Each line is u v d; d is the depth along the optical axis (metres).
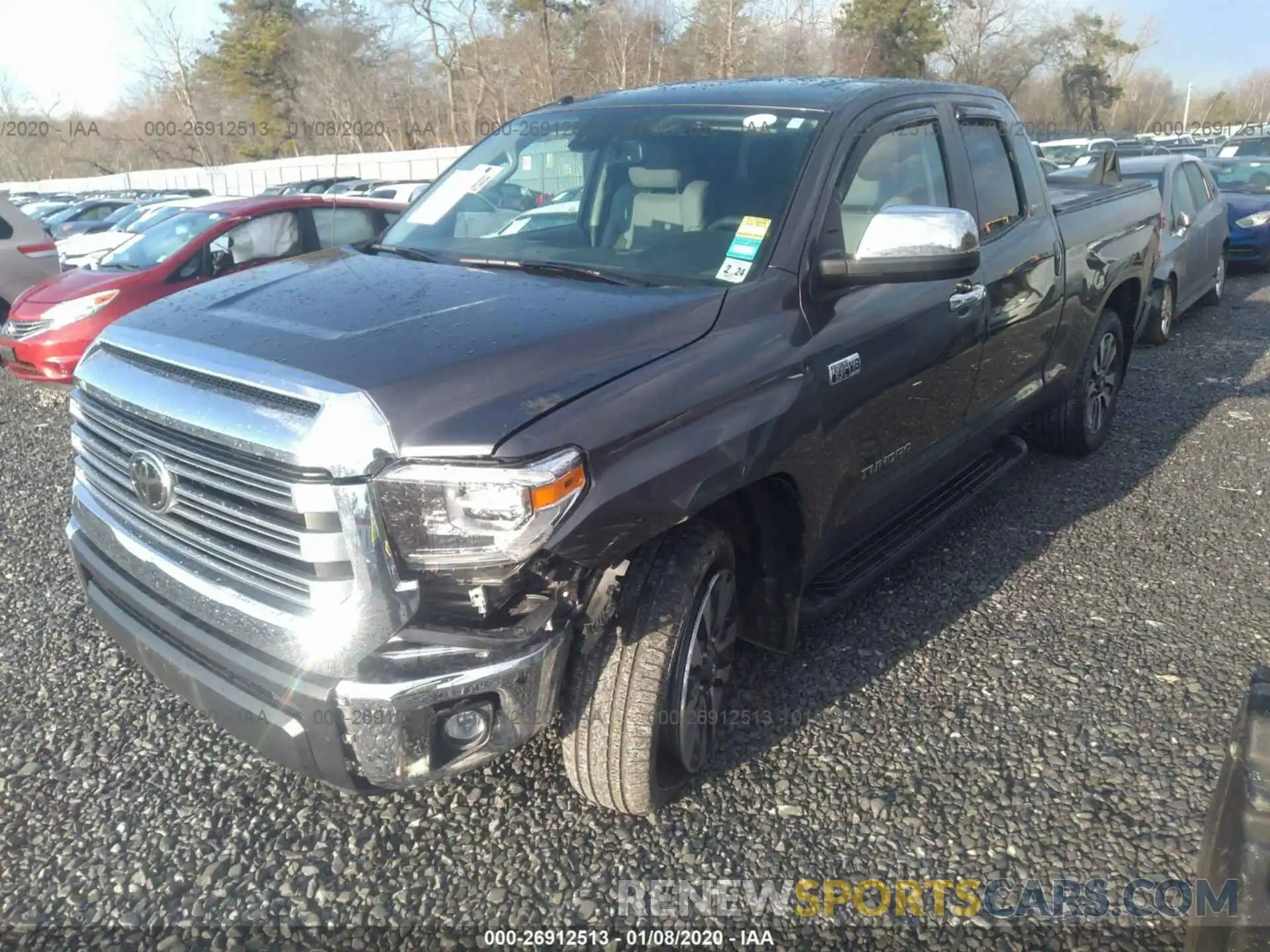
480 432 2.27
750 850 2.84
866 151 3.56
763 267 3.11
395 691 2.27
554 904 2.66
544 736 3.31
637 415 2.52
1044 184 4.93
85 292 7.84
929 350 3.69
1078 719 3.43
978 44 48.53
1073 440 5.93
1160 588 4.41
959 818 2.96
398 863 2.81
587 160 3.71
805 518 3.15
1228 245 11.96
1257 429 6.70
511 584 2.36
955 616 4.15
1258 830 1.74
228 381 2.41
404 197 21.41
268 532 2.37
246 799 3.07
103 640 4.02
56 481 6.02
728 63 35.38
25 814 3.00
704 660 2.98
